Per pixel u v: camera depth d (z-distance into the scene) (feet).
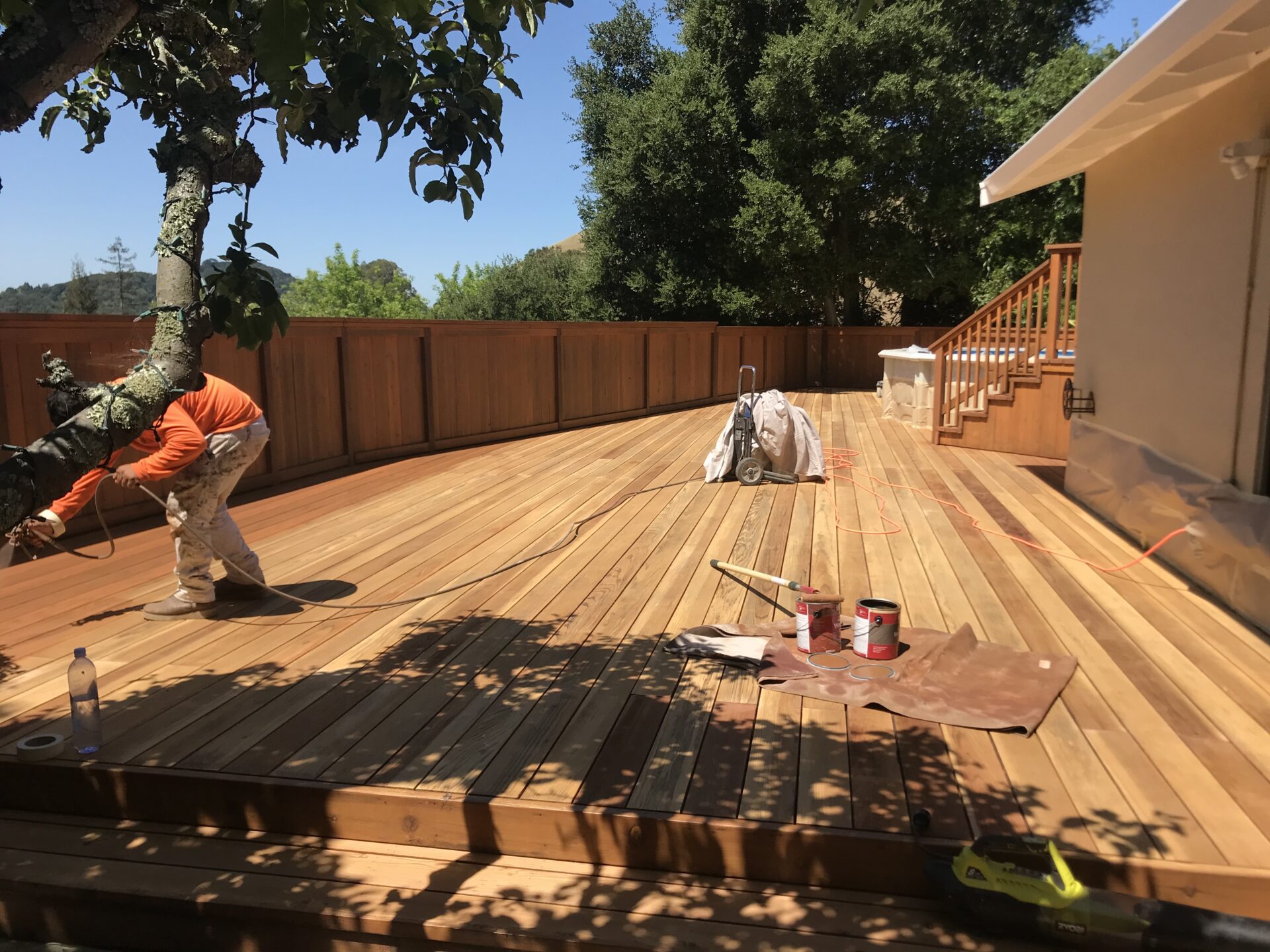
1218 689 9.61
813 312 58.03
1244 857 6.50
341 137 6.88
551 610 12.66
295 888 7.03
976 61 52.70
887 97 46.78
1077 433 20.21
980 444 28.07
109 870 7.32
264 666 10.52
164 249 5.24
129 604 12.96
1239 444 12.20
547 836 7.36
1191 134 14.01
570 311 60.34
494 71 6.25
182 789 7.91
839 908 6.69
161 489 19.06
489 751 8.35
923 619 12.06
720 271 53.06
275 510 19.40
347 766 8.07
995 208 49.80
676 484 22.47
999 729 8.55
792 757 8.13
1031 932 6.17
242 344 5.49
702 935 6.37
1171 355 14.80
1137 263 16.70
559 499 20.61
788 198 47.83
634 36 57.82
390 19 5.36
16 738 8.63
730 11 50.26
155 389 4.95
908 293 53.11
